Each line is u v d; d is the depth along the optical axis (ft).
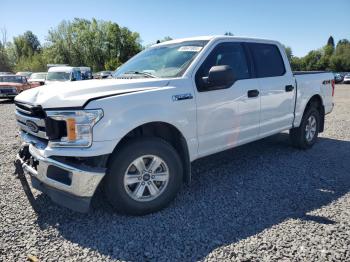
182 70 13.05
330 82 21.79
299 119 19.17
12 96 62.80
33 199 11.78
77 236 10.52
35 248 9.85
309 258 9.12
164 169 12.03
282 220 11.32
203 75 13.33
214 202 12.85
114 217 11.68
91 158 10.73
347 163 17.69
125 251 9.69
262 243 9.91
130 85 11.64
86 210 10.62
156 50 15.66
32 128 11.50
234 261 9.09
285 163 17.70
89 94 10.80
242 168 16.92
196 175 15.98
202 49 13.84
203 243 10.00
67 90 11.03
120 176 11.07
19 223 11.28
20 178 11.54
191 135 12.88
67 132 10.39
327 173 16.08
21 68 214.48
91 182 10.46
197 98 12.87
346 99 58.59
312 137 20.74
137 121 11.05
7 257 9.39
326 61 270.87
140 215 11.73
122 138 11.36
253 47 16.21
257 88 15.62
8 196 13.50
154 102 11.52
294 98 18.35
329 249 9.53
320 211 11.96
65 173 10.68
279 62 17.63
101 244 10.05
